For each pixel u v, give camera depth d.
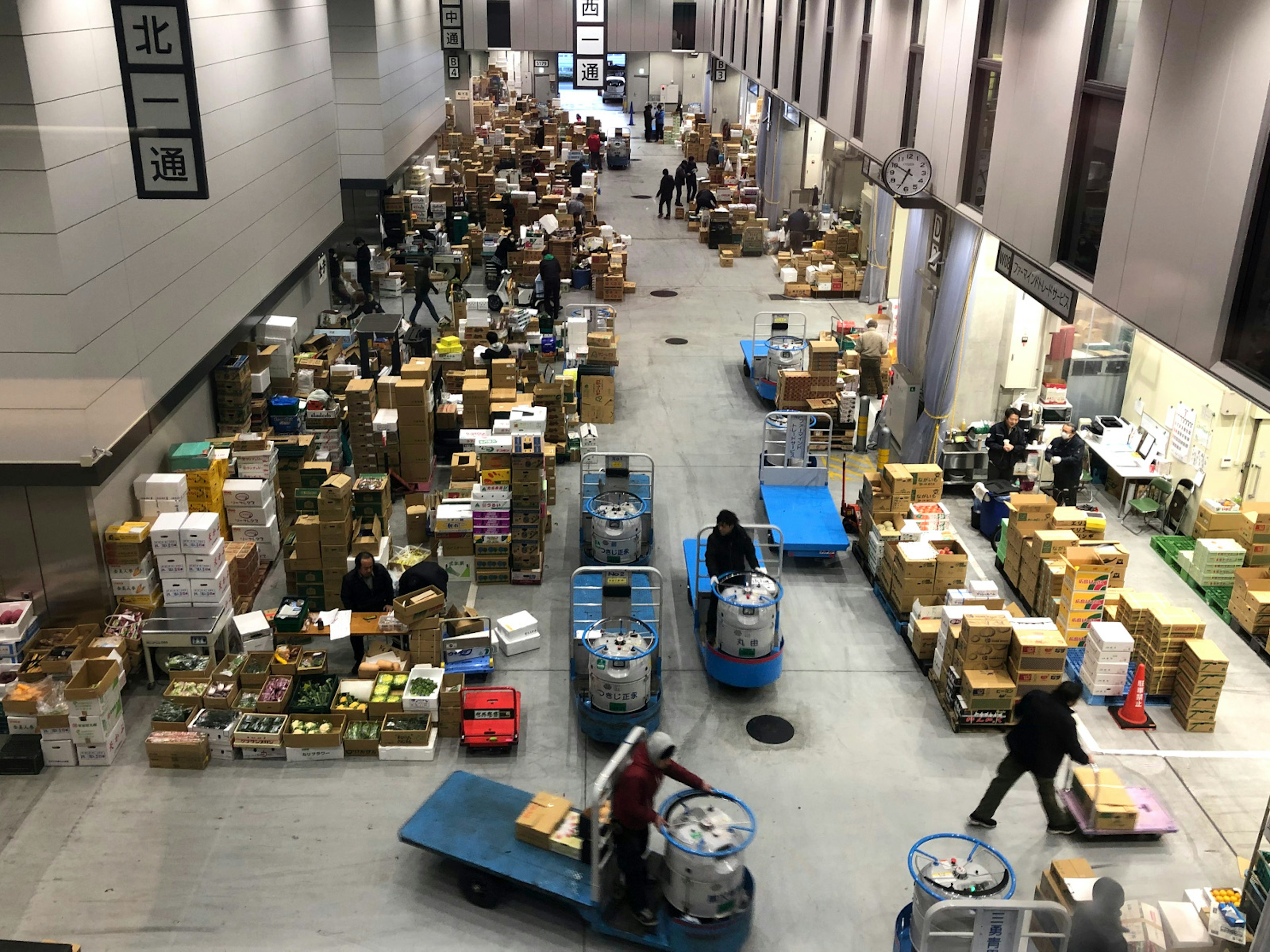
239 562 11.17
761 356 18.08
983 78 11.48
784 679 10.55
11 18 8.34
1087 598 10.66
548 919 7.67
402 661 10.20
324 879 7.96
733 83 44.81
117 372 10.23
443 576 10.91
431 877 8.02
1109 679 10.11
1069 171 8.98
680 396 18.14
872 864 8.21
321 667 9.99
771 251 28.41
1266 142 6.09
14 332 9.17
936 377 14.08
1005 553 12.51
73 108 9.26
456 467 12.95
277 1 16.47
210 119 13.23
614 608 11.66
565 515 13.88
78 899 7.71
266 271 15.82
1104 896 6.82
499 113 43.19
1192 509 12.98
